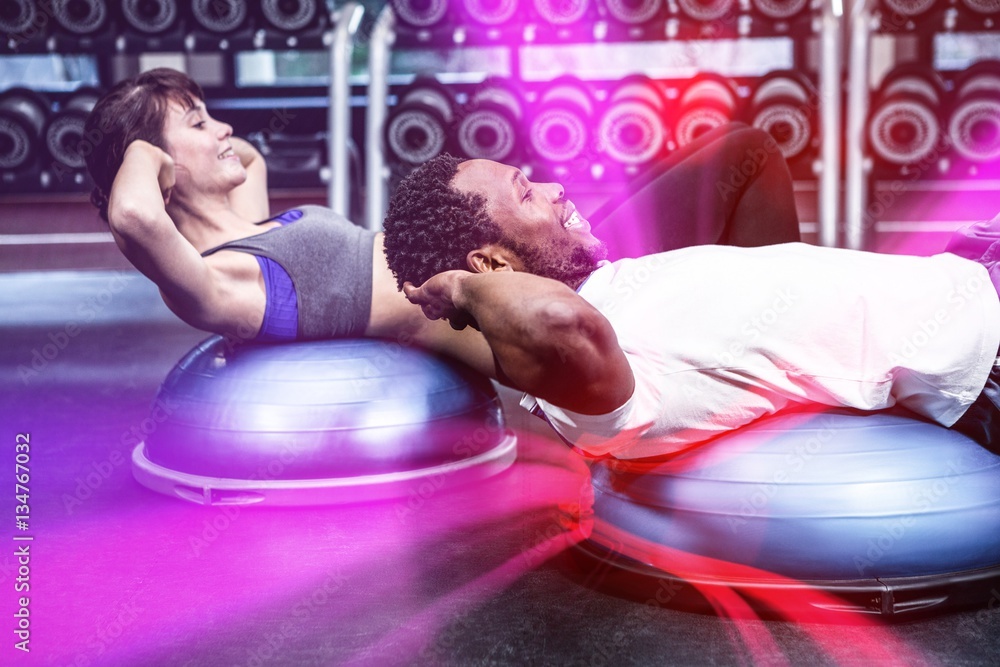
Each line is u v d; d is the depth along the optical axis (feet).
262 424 5.81
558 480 6.31
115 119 6.21
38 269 16.63
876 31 11.98
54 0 12.02
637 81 12.15
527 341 3.64
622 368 3.81
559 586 4.65
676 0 11.84
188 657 3.99
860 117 12.05
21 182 12.92
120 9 12.09
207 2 12.04
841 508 4.15
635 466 4.64
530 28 12.01
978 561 4.25
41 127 13.01
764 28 11.94
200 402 5.99
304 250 6.12
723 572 4.29
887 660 3.83
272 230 6.17
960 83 12.29
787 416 4.45
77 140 12.76
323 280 6.12
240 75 16.69
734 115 12.18
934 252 14.51
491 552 5.09
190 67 16.06
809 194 15.28
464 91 14.82
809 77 13.35
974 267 4.49
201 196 6.28
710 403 4.19
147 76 6.29
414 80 12.66
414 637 4.14
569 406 3.89
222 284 5.88
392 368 6.09
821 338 4.21
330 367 5.97
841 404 4.41
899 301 4.28
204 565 4.97
